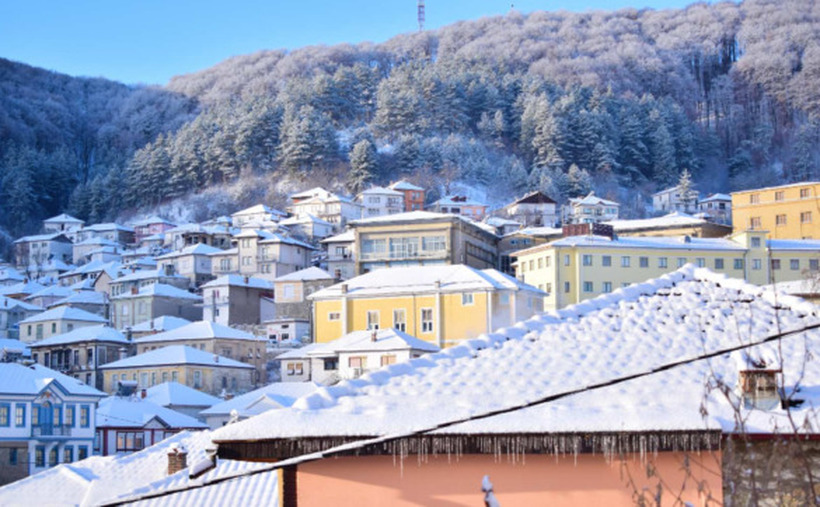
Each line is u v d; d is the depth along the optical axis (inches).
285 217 7406.5
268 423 537.3
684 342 607.8
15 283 6978.4
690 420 502.6
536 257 4247.0
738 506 498.3
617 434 505.4
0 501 1494.8
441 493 521.0
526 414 518.9
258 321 5191.9
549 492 514.3
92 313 5438.0
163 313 5231.3
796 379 543.8
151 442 2913.4
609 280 4121.6
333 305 3464.6
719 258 4158.5
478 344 637.9
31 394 2741.1
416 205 7475.4
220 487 1103.0
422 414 528.7
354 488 526.3
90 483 1487.5
